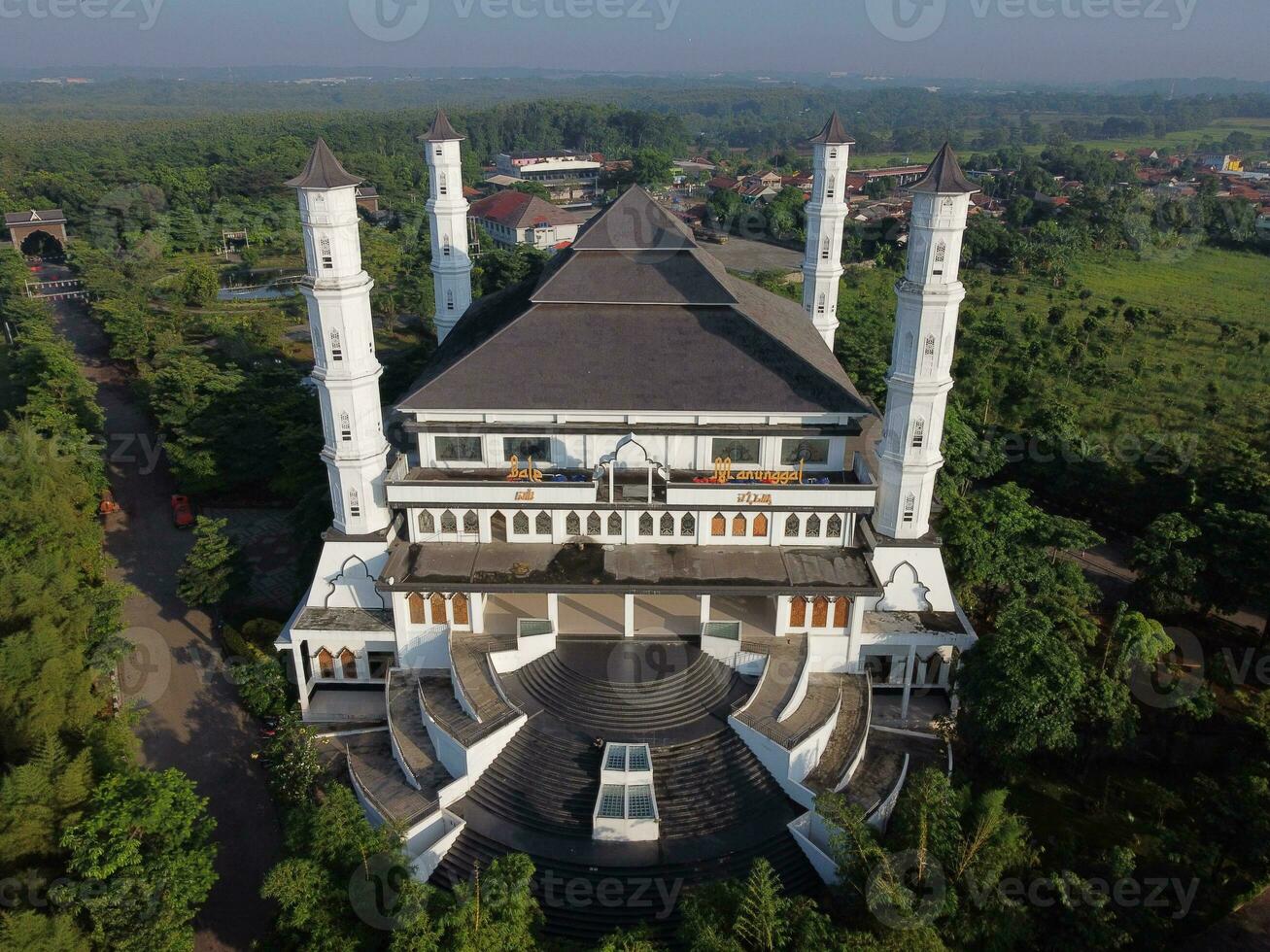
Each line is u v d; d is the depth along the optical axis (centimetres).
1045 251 14162
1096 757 4603
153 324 10644
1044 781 4494
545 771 4206
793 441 4994
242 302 13100
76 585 5347
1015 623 4438
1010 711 4100
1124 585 6125
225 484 7250
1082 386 9288
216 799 4388
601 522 4934
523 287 6000
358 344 4597
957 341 10481
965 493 7056
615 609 5162
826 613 4775
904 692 4778
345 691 5003
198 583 5525
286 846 3631
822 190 6581
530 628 4734
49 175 17712
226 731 4838
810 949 3141
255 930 3766
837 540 4941
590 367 4919
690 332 5022
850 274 13975
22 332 10656
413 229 16212
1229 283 13500
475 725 4303
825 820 3766
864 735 4450
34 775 3612
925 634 4750
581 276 5075
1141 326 10969
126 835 3428
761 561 4794
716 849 3919
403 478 4931
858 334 10450
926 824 3619
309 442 7025
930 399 4603
